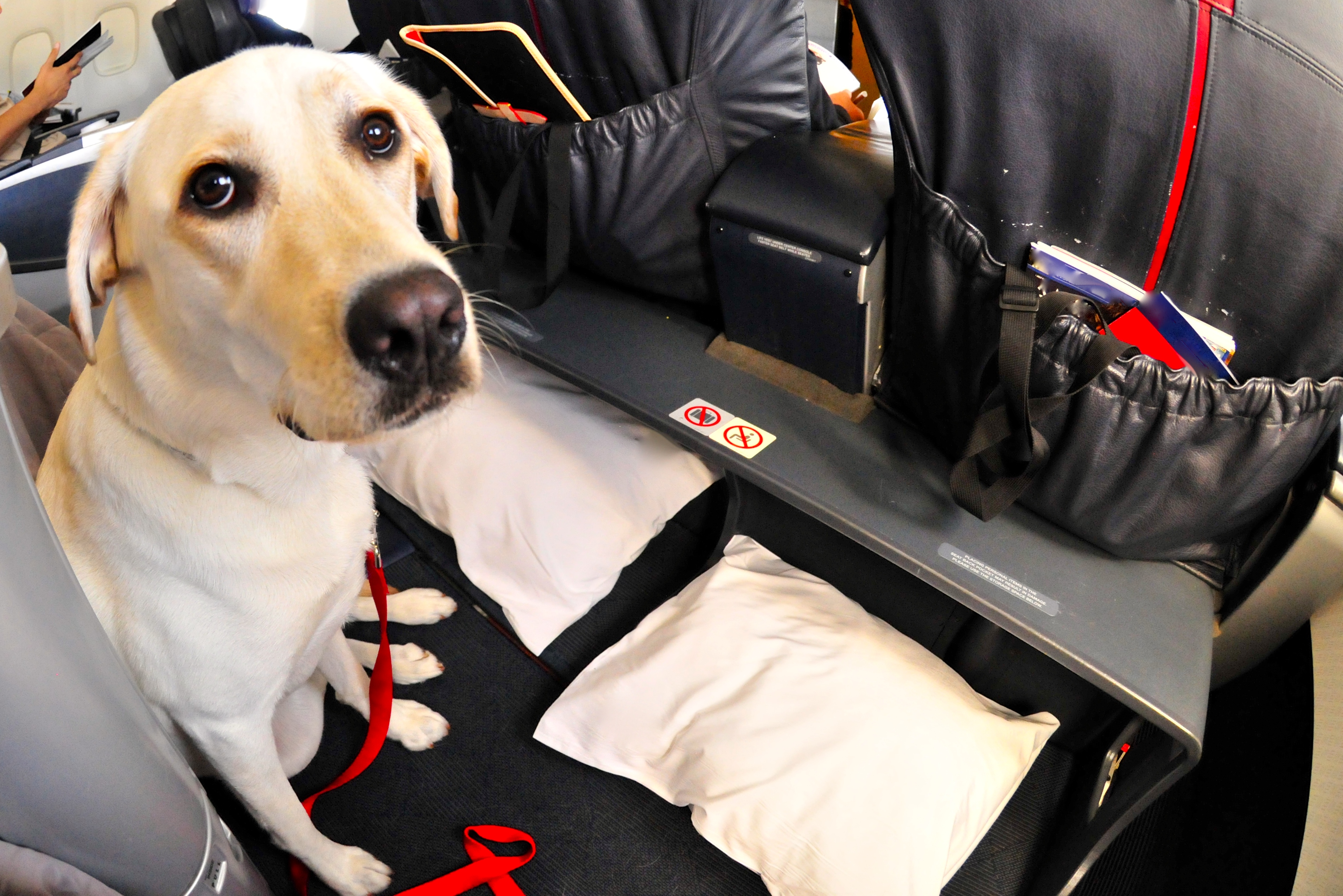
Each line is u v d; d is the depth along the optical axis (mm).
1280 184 729
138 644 838
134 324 760
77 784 603
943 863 984
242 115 657
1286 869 844
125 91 2367
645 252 1279
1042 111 816
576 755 1204
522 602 1348
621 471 1388
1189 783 1117
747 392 1227
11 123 1836
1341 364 776
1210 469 860
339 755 1280
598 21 1070
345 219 649
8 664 525
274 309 640
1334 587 898
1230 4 692
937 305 979
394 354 624
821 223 1030
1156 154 777
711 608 1238
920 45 849
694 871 1132
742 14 1066
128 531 813
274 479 823
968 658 1236
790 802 1026
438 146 903
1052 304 862
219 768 925
